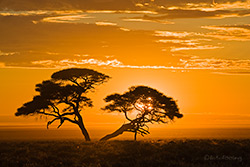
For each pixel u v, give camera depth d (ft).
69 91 391.45
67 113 402.11
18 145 285.43
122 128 404.77
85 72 401.49
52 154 252.62
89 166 221.05
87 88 404.36
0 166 225.15
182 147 267.39
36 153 254.27
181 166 223.30
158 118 408.46
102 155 251.19
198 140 306.14
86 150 263.49
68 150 263.90
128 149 266.57
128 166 225.15
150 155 251.80
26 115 401.49
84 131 400.67
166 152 254.88
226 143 283.59
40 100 395.55
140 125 407.85
